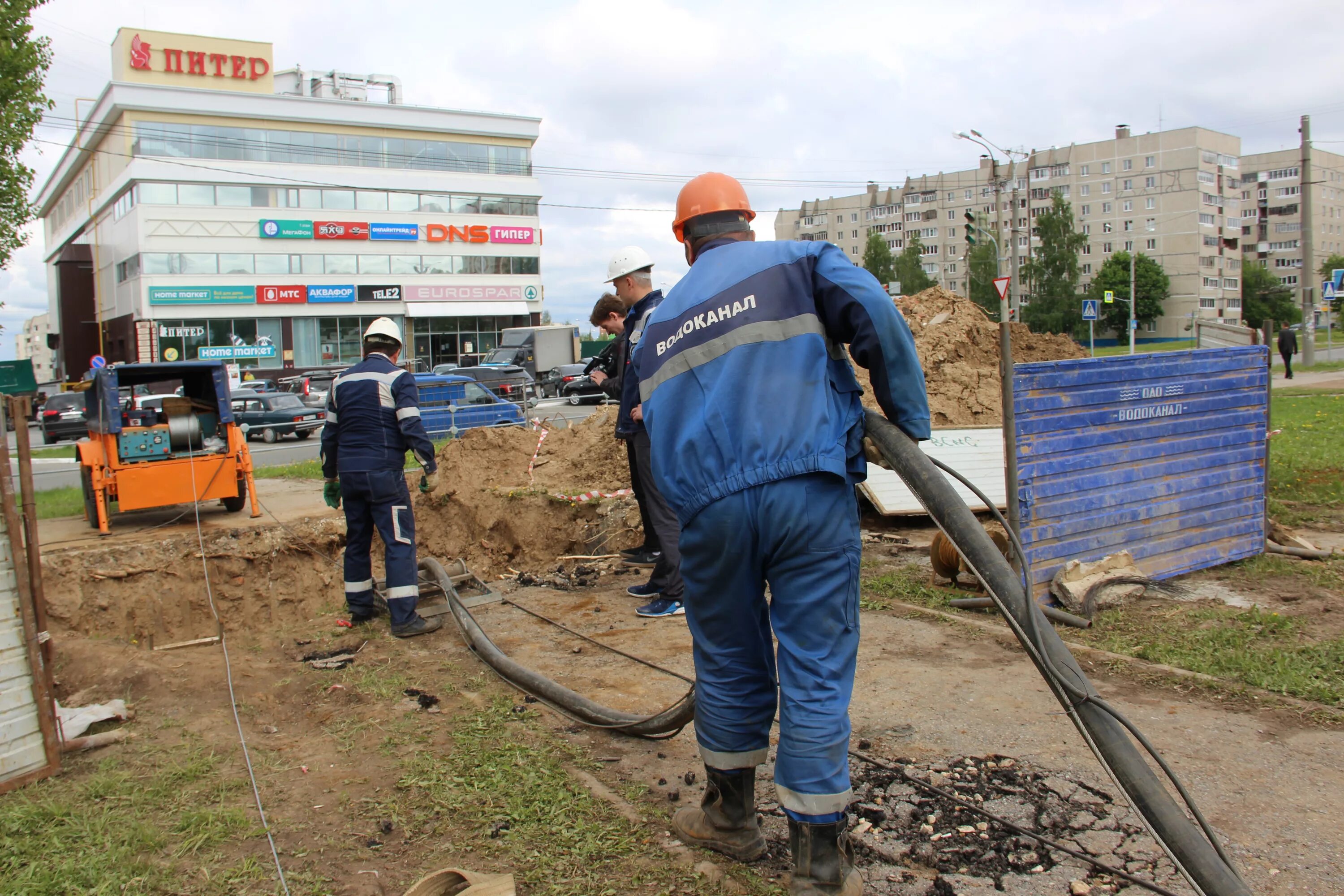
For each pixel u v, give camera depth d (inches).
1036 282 3353.8
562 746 141.7
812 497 91.2
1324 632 183.5
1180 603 207.8
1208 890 73.9
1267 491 247.9
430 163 2031.3
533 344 1535.4
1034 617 85.9
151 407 427.5
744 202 109.7
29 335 4473.4
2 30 719.7
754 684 103.7
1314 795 118.0
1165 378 223.0
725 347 95.8
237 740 148.9
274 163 1856.5
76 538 298.8
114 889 103.0
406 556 212.1
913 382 93.6
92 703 167.2
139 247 1738.4
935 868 105.3
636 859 108.0
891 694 157.6
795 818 92.4
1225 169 3895.2
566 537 325.4
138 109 1723.7
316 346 1925.4
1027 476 201.2
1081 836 110.1
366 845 113.4
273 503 365.7
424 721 155.5
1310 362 1240.2
